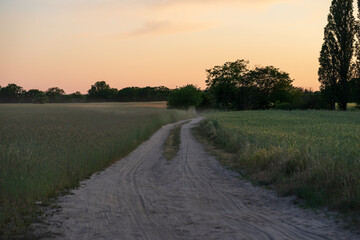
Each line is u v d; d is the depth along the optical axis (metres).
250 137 20.00
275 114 54.16
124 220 8.07
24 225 7.48
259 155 14.38
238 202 9.76
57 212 8.66
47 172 11.05
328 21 64.62
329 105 73.88
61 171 11.91
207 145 24.02
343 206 8.23
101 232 7.21
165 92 190.25
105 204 9.52
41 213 8.45
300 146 14.05
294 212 8.51
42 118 36.16
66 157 13.44
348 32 62.88
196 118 66.62
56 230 7.29
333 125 29.61
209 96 113.88
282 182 11.21
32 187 9.81
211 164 16.52
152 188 11.67
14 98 172.88
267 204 9.45
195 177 13.60
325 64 65.31
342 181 9.38
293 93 92.75
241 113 60.75
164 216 8.41
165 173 14.49
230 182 12.55
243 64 97.94
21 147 14.21
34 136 18.50
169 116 53.88
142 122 35.06
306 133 21.61
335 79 64.62
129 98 185.75
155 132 34.66
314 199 9.00
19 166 11.20
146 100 186.38
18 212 8.41
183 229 7.39
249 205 9.43
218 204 9.59
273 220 7.94
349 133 21.44
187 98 87.81
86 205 9.38
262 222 7.81
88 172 13.82
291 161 11.97
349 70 63.12
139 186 11.97
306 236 6.80
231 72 97.31
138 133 27.05
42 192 9.92
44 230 7.23
